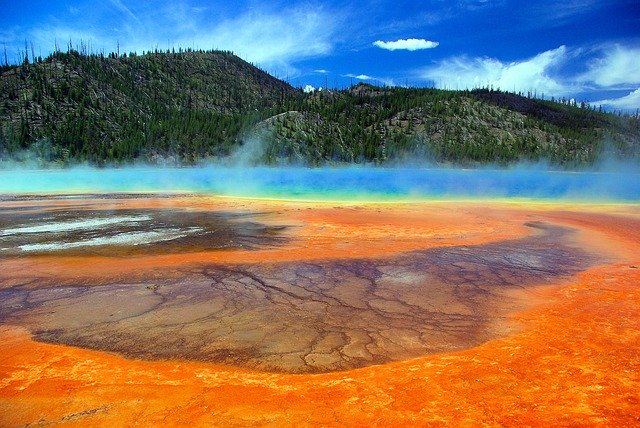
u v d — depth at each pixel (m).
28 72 95.06
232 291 6.95
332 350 4.86
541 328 5.50
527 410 3.56
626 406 3.61
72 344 4.98
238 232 12.16
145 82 140.75
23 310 6.07
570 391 3.88
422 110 106.62
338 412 3.56
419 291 7.07
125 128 82.00
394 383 4.07
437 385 4.02
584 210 18.03
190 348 4.89
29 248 9.98
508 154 85.25
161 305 6.28
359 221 14.24
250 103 158.00
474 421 3.40
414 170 68.62
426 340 5.16
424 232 12.41
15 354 4.71
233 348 4.90
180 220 14.38
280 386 4.03
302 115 91.44
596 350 4.78
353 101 111.19
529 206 19.42
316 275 7.94
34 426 3.37
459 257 9.45
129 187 30.91
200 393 3.89
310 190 28.77
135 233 11.95
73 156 66.69
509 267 8.65
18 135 67.94
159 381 4.13
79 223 13.67
